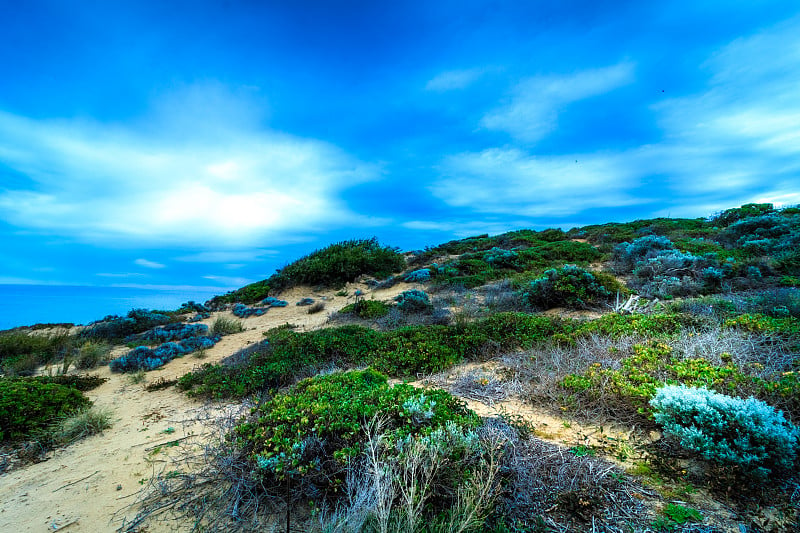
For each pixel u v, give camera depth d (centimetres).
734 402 270
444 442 265
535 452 289
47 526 261
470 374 509
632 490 254
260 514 255
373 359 596
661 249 1275
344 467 261
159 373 716
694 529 217
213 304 1614
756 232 1435
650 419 329
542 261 1488
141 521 255
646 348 466
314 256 1864
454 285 1254
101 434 429
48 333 1157
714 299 703
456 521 218
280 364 595
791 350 426
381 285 1477
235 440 310
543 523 227
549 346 555
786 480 246
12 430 410
